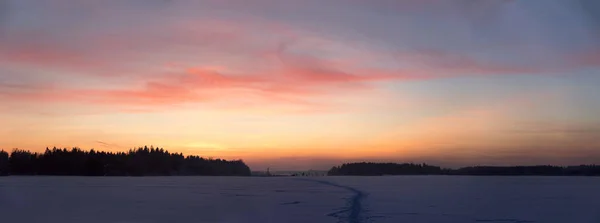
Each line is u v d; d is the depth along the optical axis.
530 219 19.83
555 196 32.06
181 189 42.88
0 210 23.22
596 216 20.59
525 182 60.12
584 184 52.94
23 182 60.25
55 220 19.73
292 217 20.56
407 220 19.55
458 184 53.81
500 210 22.78
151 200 29.41
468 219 19.83
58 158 115.19
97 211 22.89
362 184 55.81
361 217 20.41
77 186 48.12
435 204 26.16
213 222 19.31
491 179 77.88
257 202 28.11
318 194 35.28
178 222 19.20
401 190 40.44
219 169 136.25
